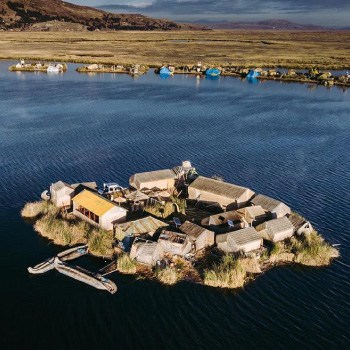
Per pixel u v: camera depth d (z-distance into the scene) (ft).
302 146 320.29
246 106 449.89
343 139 339.77
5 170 255.09
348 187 246.06
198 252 171.63
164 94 504.43
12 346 127.75
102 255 170.40
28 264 165.37
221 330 135.85
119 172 259.60
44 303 144.77
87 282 153.79
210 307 144.87
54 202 208.74
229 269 158.40
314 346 131.44
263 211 196.13
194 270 161.48
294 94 523.70
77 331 133.80
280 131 359.05
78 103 442.50
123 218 189.37
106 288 150.30
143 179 223.51
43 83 554.46
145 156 288.71
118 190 222.28
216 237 174.81
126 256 162.61
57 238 180.24
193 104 453.17
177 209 206.28
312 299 150.92
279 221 183.21
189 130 354.33
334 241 188.55
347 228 200.03
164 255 167.63
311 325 139.44
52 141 313.94
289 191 239.09
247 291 152.97
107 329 134.92
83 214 194.80
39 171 255.50
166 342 130.62
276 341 132.57
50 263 162.71
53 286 152.97
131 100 465.47
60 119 376.89
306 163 284.61
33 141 312.29
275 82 614.34
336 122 392.06
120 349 127.75
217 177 248.11
